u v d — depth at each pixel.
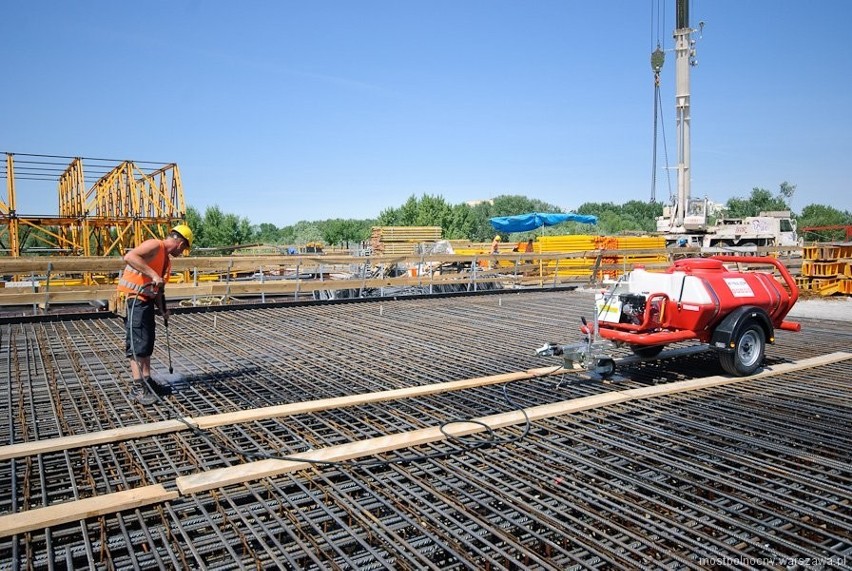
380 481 3.38
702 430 4.29
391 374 5.94
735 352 5.52
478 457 3.75
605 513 3.03
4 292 11.40
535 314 10.12
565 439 4.09
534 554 2.63
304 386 5.48
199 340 7.71
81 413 4.60
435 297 12.55
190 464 3.68
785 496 3.22
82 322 8.97
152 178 18.95
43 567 2.60
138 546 2.77
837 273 14.25
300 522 2.94
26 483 3.28
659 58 23.00
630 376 5.88
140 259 4.79
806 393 5.27
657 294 5.47
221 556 2.66
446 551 2.67
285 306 11.02
